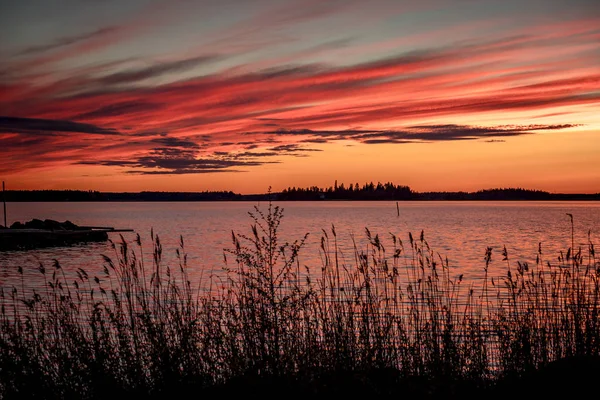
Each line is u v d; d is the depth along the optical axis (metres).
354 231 77.69
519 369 7.80
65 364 7.04
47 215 169.50
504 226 91.81
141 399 6.76
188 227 95.25
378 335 7.71
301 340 7.66
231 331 7.59
